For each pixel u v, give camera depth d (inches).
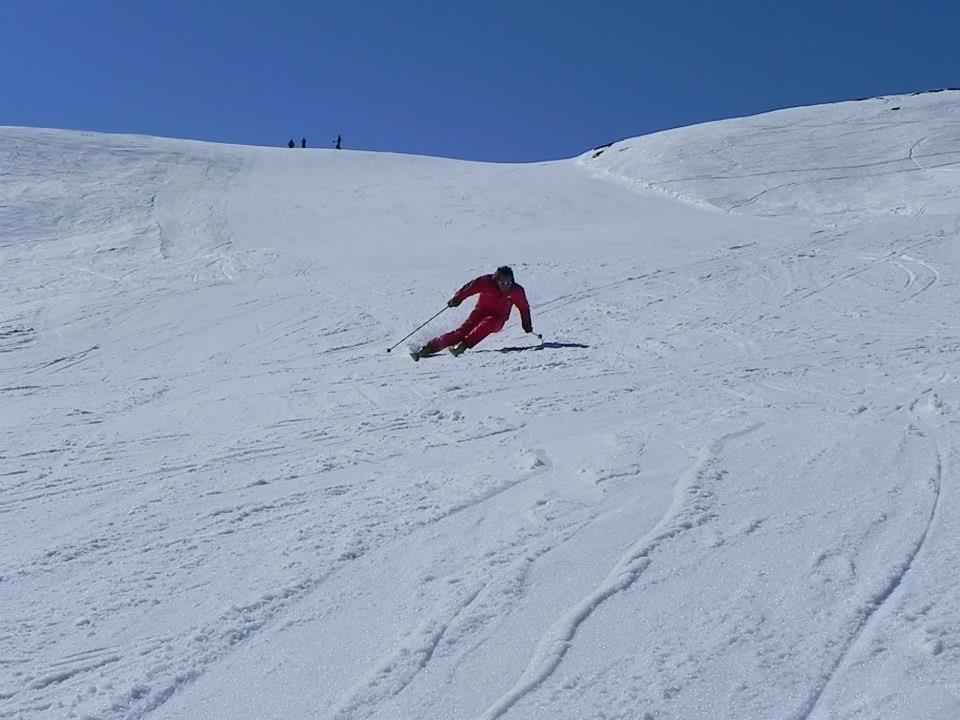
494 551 177.8
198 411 345.4
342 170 1378.0
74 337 533.0
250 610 159.0
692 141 1467.8
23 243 895.1
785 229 920.9
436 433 288.4
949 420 267.3
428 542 186.4
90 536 203.8
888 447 238.5
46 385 419.5
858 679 126.0
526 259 736.3
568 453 250.8
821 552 167.9
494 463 245.4
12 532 210.1
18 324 563.2
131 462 270.7
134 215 1006.4
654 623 144.7
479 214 1048.2
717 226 974.4
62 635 153.3
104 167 1266.0
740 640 137.9
